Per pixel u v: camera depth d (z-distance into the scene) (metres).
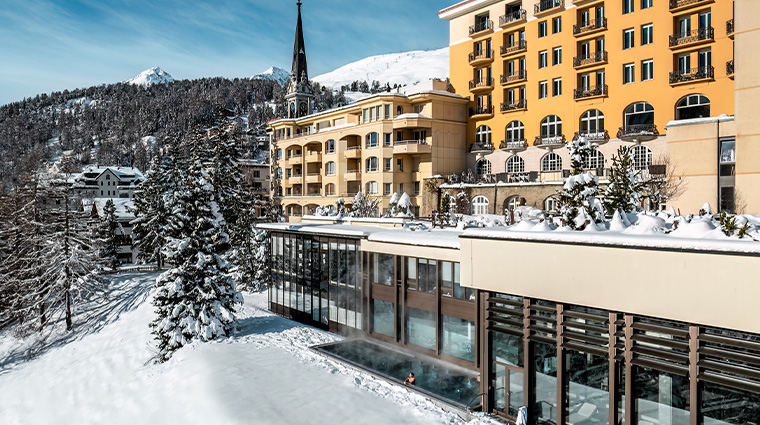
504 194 50.06
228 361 24.89
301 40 82.19
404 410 18.25
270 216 64.38
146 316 41.88
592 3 47.28
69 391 32.22
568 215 17.50
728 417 11.92
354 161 65.12
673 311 12.48
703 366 12.09
